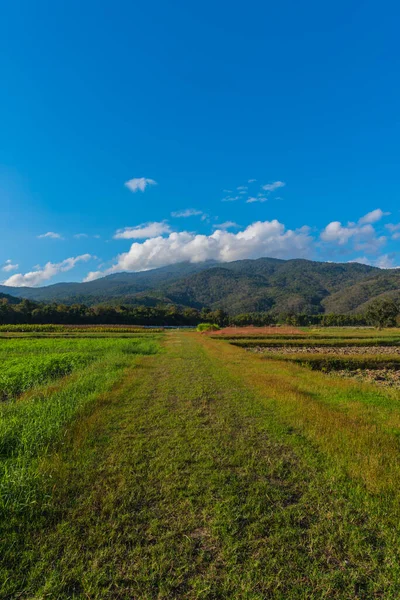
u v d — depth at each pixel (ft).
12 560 10.12
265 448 18.61
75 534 11.30
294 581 9.43
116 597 8.94
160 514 12.45
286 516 12.34
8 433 19.07
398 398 31.50
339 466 16.21
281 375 41.34
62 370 44.65
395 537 11.19
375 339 110.01
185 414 24.91
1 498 12.57
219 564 10.08
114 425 22.35
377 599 8.93
